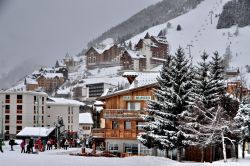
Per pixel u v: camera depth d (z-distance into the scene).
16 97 134.75
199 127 47.50
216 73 52.19
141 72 70.00
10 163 26.36
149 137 50.84
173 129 49.56
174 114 49.47
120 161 31.53
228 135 49.03
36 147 56.59
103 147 64.19
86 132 156.50
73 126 148.88
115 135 62.03
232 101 51.66
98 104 75.19
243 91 58.25
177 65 50.31
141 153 60.22
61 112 145.12
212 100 50.28
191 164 34.31
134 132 61.16
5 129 133.88
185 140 47.97
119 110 61.62
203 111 48.06
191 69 52.16
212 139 46.62
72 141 78.75
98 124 75.12
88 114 161.00
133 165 29.83
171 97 49.62
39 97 139.00
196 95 49.12
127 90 61.81
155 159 35.50
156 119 49.88
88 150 64.75
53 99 148.38
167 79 50.97
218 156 58.31
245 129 49.62
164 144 48.62
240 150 77.88
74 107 149.88
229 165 35.34
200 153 53.91
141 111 60.34
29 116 135.38
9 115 134.38
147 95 61.03
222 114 48.03
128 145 61.41
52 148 68.00
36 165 26.19
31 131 88.62
